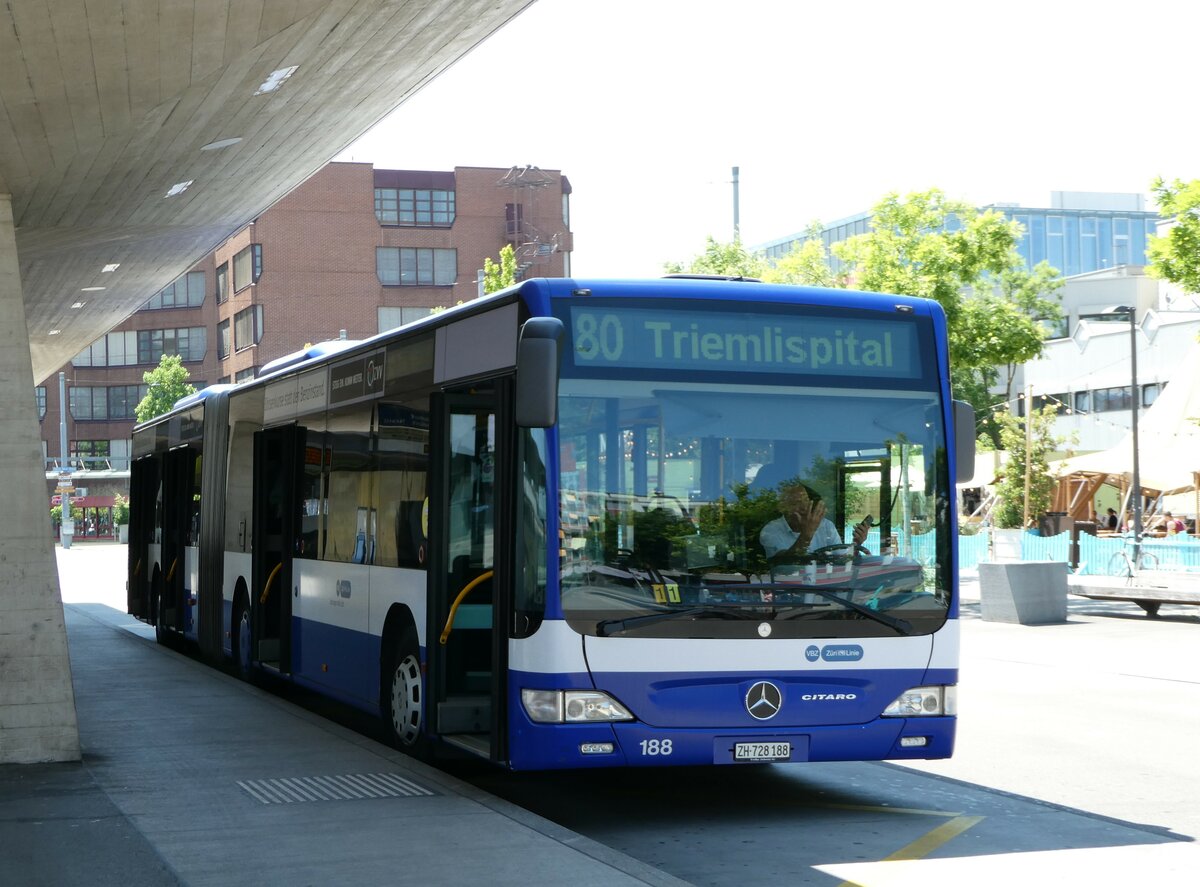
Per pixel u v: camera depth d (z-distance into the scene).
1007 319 30.52
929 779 10.16
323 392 12.95
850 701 8.65
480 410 9.80
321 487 12.87
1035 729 12.45
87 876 6.78
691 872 7.43
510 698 8.52
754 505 8.66
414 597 10.27
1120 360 65.06
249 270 97.00
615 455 8.53
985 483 45.81
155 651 19.08
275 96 14.75
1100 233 141.25
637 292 8.80
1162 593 24.53
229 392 16.89
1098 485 43.25
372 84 15.91
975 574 36.19
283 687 16.00
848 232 134.00
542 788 9.95
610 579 8.39
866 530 8.84
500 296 9.11
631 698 8.33
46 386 110.50
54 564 10.18
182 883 6.63
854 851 7.88
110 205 17.61
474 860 7.03
